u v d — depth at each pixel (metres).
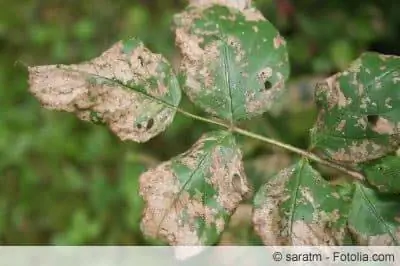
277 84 0.24
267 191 0.22
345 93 0.23
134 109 0.23
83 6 0.71
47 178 0.59
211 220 0.22
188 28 0.24
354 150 0.22
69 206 0.57
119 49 0.23
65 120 0.61
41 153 0.60
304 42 0.60
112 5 0.70
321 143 0.23
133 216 0.50
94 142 0.58
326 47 0.60
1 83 0.66
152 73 0.23
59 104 0.22
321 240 0.22
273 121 0.42
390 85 0.22
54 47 0.68
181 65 0.24
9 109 0.64
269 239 0.22
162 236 0.22
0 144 0.61
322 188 0.22
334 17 0.61
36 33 0.70
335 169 0.25
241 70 0.24
